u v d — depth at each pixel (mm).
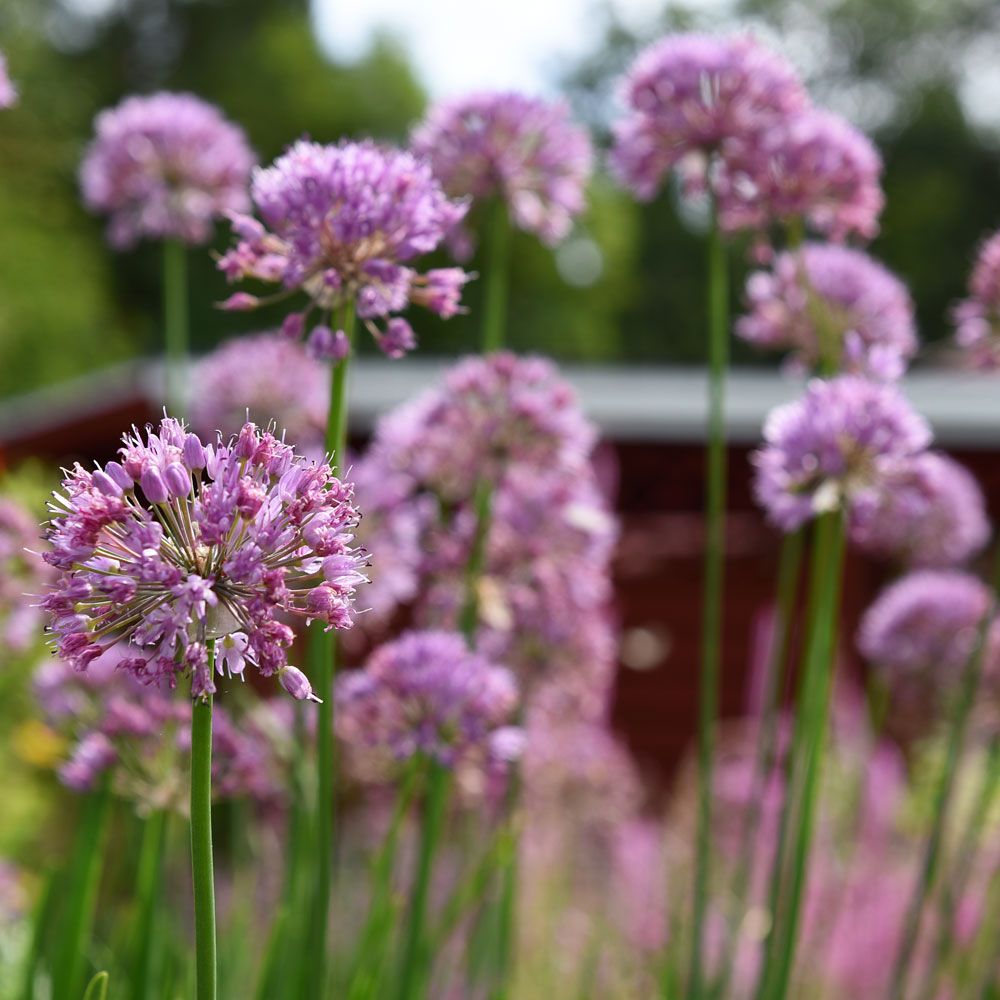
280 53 34688
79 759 2594
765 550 11695
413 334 2344
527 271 33906
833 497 2830
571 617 3793
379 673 2723
